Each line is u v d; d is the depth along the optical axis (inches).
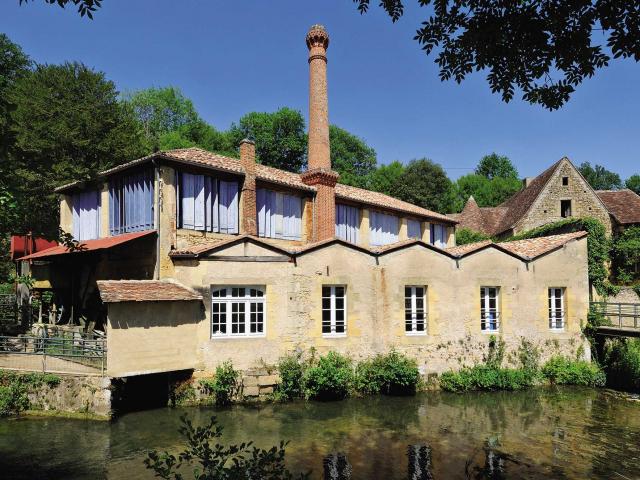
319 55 1027.9
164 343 608.4
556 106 273.6
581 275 882.8
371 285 737.0
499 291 818.2
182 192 754.8
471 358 777.6
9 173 238.2
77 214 919.0
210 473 200.7
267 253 684.1
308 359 690.2
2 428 531.2
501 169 3198.8
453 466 445.1
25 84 1286.9
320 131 1000.9
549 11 244.5
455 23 267.4
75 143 1220.5
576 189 1480.1
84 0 197.3
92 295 813.9
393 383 705.0
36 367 612.7
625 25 230.7
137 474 412.5
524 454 479.8
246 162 823.7
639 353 800.9
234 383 637.3
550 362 824.3
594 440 525.0
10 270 1048.8
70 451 465.7
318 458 458.3
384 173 2374.5
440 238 1302.9
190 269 647.8
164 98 2298.2
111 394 569.9
